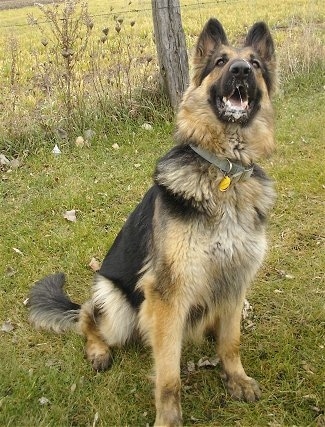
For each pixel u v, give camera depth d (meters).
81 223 2.13
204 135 1.34
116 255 1.52
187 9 6.98
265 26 1.50
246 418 1.33
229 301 1.38
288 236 2.05
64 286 1.84
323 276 1.83
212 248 1.27
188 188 1.27
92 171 2.50
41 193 2.34
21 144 2.67
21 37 5.97
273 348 1.54
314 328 1.60
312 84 3.62
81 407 1.38
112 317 1.51
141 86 2.95
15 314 1.71
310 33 3.89
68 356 1.53
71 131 2.78
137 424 1.34
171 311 1.28
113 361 1.53
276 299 1.74
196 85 1.43
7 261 1.93
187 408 1.38
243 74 1.30
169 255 1.25
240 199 1.31
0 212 2.21
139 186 2.38
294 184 2.38
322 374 1.43
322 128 2.96
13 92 3.19
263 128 1.40
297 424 1.31
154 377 1.35
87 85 3.05
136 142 2.76
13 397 1.38
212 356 1.55
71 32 2.89
